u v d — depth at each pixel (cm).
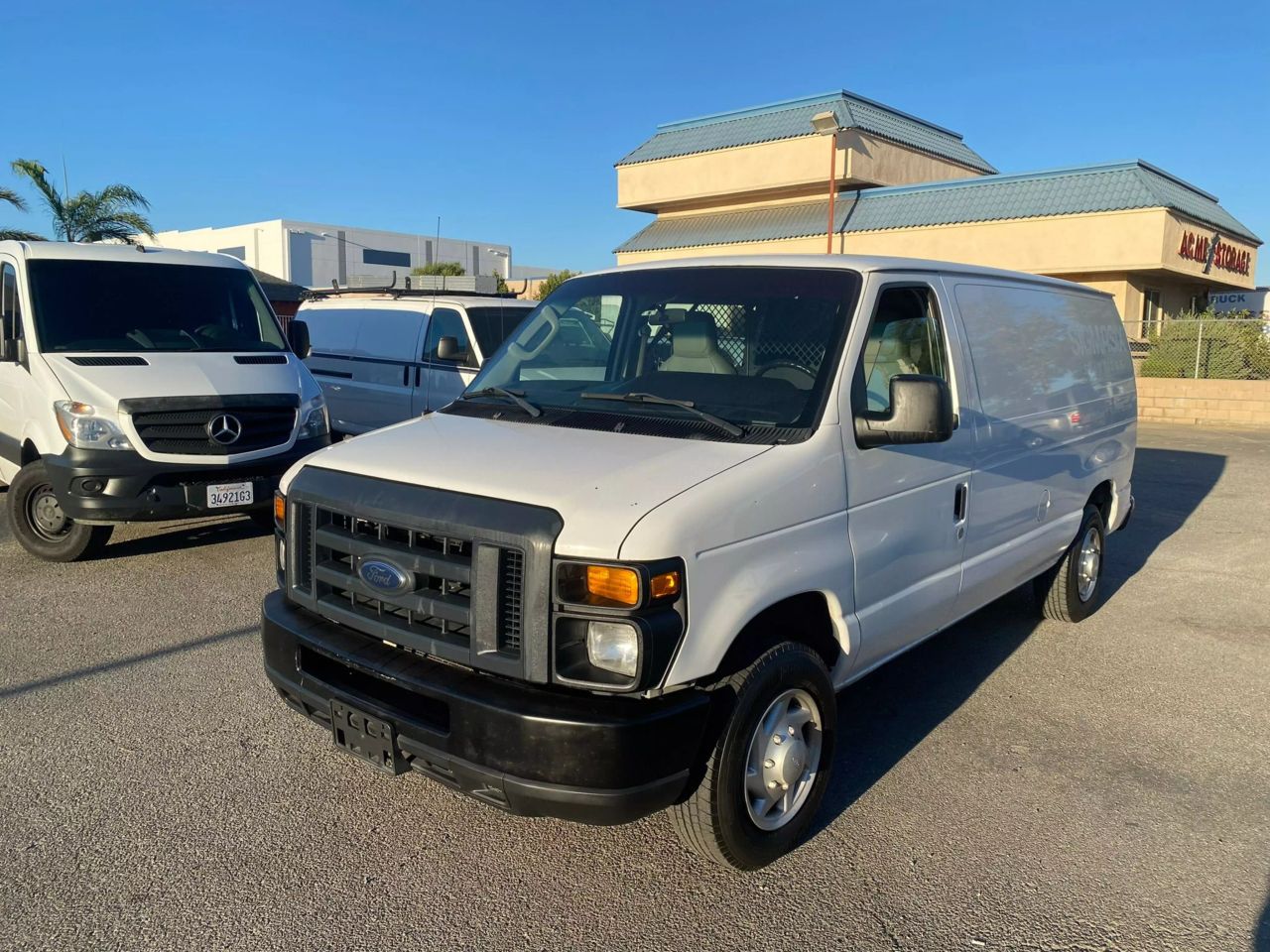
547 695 295
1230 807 404
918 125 3192
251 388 739
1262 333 2089
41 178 2392
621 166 3331
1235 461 1452
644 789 291
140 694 494
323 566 346
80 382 693
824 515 349
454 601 308
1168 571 796
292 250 6650
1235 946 313
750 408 368
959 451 436
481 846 363
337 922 316
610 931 315
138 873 341
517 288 4859
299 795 397
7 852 352
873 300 392
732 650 329
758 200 3164
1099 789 418
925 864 357
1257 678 552
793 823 355
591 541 287
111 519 682
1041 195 2566
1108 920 325
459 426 385
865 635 379
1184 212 2450
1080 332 595
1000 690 530
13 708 476
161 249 852
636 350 416
